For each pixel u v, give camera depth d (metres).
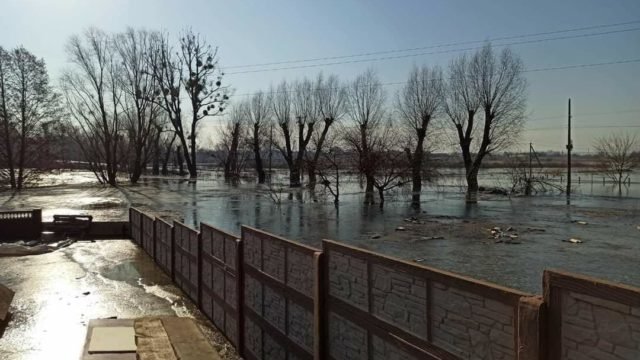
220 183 64.69
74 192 50.03
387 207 35.44
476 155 50.00
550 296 3.55
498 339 3.95
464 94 47.06
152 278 15.48
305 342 7.05
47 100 56.97
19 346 9.96
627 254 18.28
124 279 15.41
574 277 3.37
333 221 28.03
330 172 46.56
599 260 17.33
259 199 41.91
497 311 3.97
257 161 62.50
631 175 77.06
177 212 32.75
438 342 4.60
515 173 56.75
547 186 53.19
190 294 13.04
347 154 41.53
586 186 59.72
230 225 26.56
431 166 45.84
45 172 66.19
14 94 53.69
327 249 6.50
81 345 9.98
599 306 3.21
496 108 46.66
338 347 6.25
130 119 65.88
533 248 19.59
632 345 3.00
